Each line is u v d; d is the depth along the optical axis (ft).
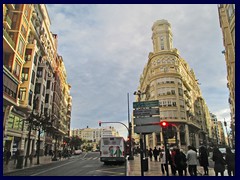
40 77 132.46
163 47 202.39
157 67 192.75
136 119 38.45
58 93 195.00
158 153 83.30
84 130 583.99
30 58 108.06
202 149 39.73
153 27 213.66
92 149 409.08
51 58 173.68
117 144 76.02
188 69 251.80
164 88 182.29
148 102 39.19
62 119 222.89
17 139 101.50
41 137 145.79
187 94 207.10
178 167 37.60
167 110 175.63
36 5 125.08
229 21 87.66
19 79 93.15
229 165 33.17
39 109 126.62
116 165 73.10
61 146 226.99
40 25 135.74
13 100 85.87
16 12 96.63
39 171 54.29
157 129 37.24
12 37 91.40
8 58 88.17
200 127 246.47
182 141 174.60
